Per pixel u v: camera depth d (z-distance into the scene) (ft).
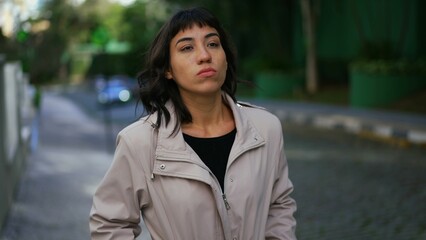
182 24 7.57
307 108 65.21
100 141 51.83
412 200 25.05
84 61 208.33
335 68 82.94
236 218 7.26
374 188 27.50
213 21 7.72
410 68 60.18
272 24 95.86
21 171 33.19
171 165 7.25
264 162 7.61
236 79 8.33
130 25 161.38
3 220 21.98
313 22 80.38
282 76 84.84
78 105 105.19
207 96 7.59
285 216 7.96
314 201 25.49
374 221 22.21
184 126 7.63
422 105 56.29
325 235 20.68
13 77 32.50
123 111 86.28
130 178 7.48
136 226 7.81
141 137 7.45
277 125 7.91
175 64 7.52
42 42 163.12
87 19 179.32
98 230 7.52
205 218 7.21
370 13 71.41
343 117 53.36
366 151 38.32
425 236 20.17
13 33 54.70
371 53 65.41
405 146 39.47
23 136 37.11
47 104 110.52
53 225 22.44
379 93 61.00
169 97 7.66
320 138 45.68
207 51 7.49
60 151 44.16
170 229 7.30
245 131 7.52
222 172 7.44
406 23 65.92
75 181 31.53
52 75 189.88
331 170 32.17
